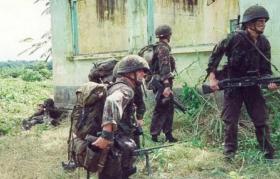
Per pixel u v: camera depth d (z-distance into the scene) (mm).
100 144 3676
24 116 11711
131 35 9562
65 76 11109
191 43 9117
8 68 25453
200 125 7477
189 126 7680
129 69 3906
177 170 5754
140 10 9375
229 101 5801
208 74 5785
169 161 6070
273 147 5980
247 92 5766
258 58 5551
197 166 5801
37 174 5961
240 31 5516
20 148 7648
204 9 8898
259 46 5551
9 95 14656
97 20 10523
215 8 8719
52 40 11398
